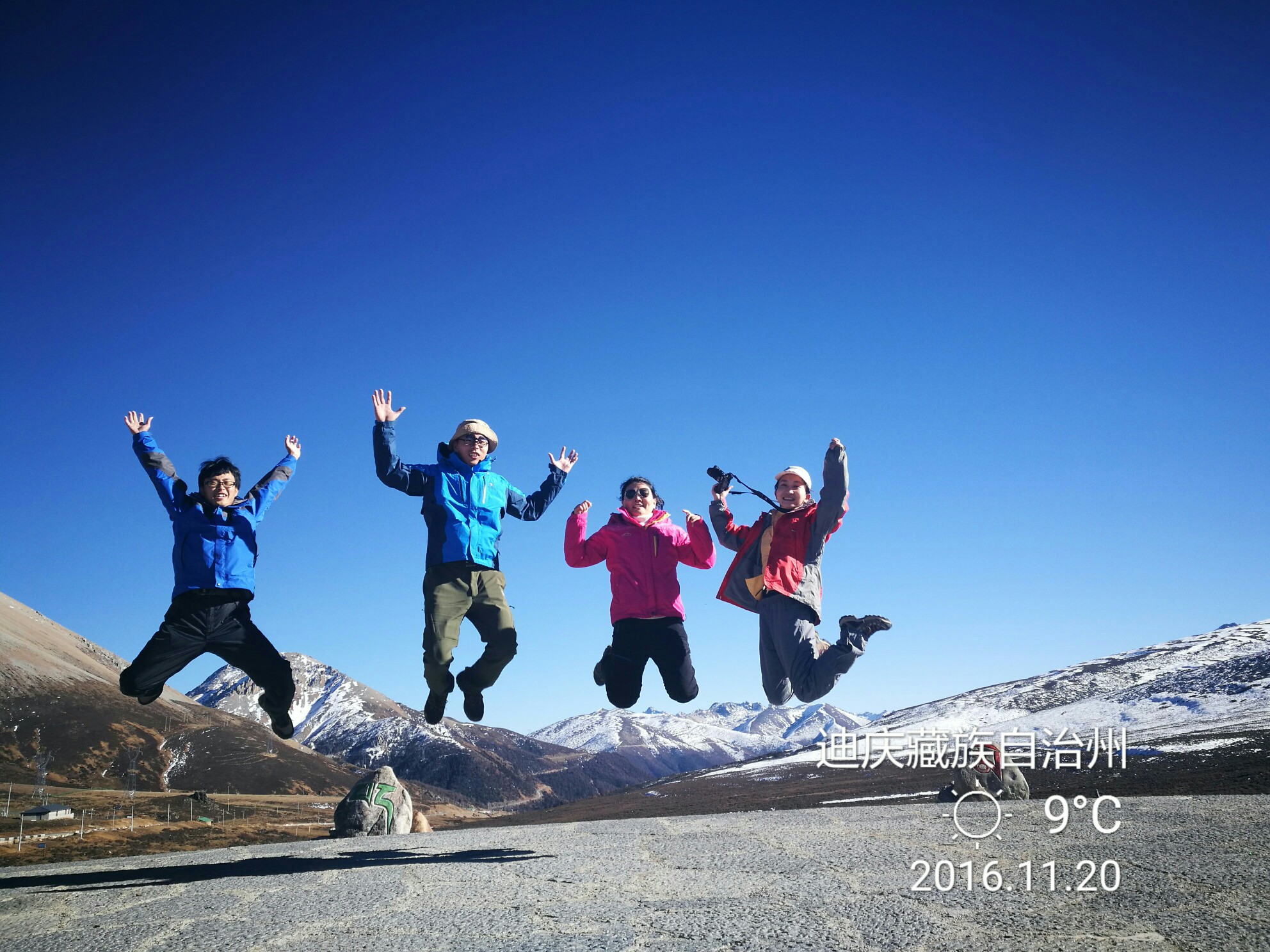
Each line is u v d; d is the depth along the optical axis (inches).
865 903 183.2
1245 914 160.9
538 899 205.3
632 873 236.4
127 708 7268.7
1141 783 983.0
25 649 7672.2
